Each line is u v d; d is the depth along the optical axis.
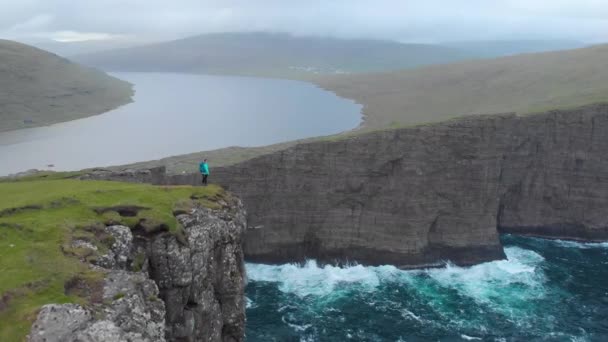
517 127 84.69
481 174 80.69
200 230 33.75
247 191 77.25
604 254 82.31
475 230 81.31
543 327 60.12
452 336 57.97
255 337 57.03
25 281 23.19
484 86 195.38
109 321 21.98
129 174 51.84
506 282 72.62
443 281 73.19
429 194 79.69
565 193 88.44
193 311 31.78
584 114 86.00
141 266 29.84
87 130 177.88
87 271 25.25
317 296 67.88
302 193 78.56
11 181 48.56
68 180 44.53
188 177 73.31
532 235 90.19
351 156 78.12
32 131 175.12
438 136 79.12
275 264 77.69
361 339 57.25
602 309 64.50
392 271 76.38
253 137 162.00
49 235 27.70
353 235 79.19
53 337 20.41
